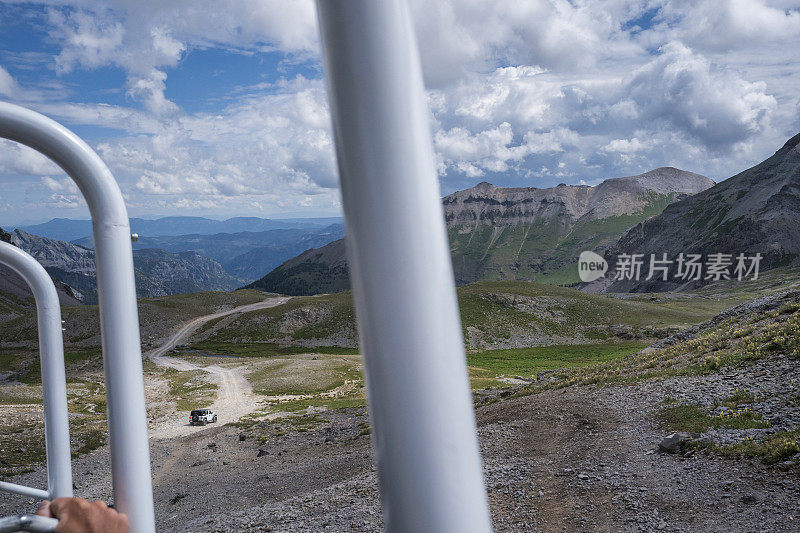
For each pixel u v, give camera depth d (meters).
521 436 19.45
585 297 146.88
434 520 0.56
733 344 25.72
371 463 22.05
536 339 126.94
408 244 0.59
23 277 3.38
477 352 118.25
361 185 0.60
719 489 11.88
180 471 30.56
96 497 24.70
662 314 134.12
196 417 49.66
